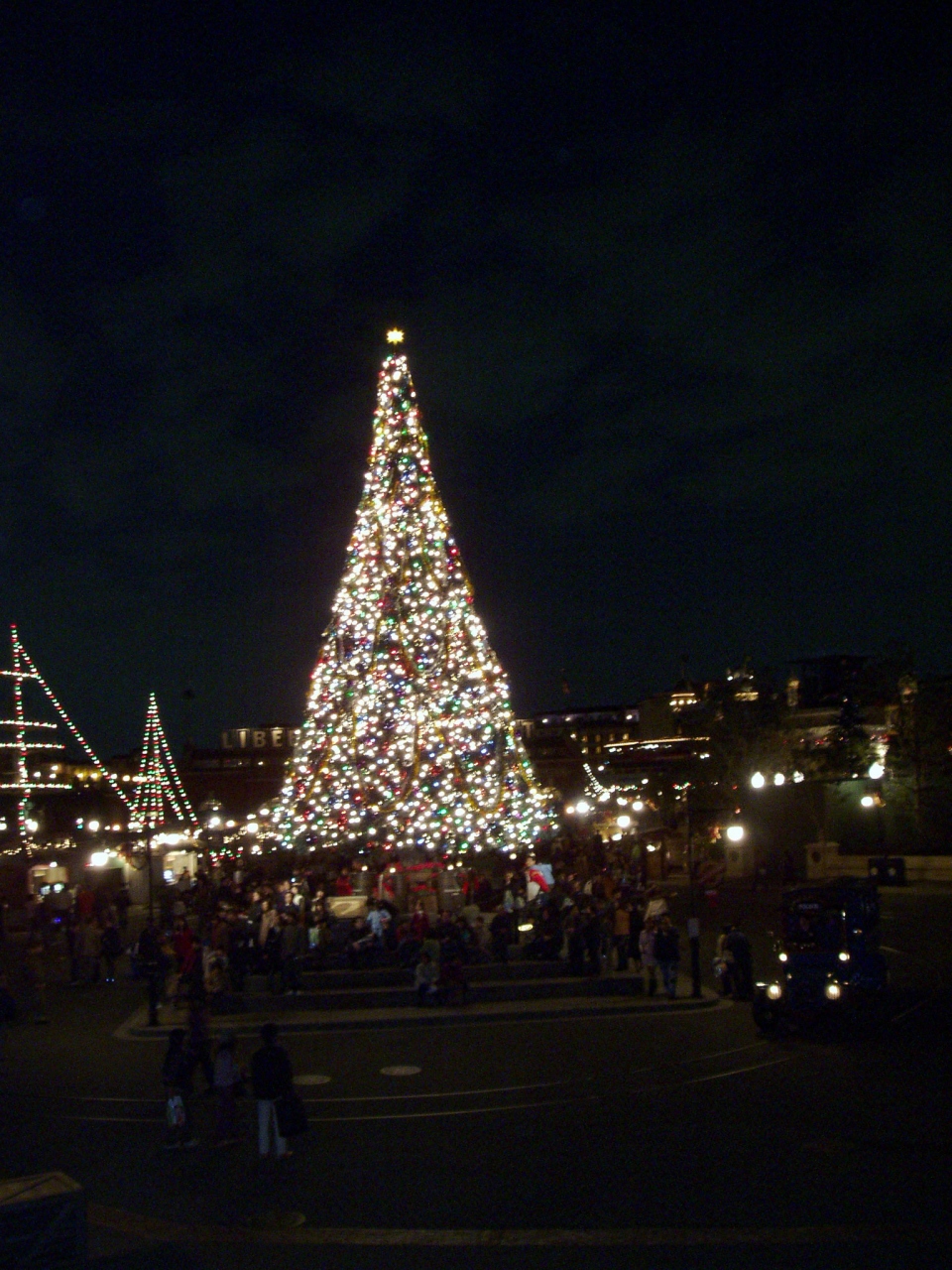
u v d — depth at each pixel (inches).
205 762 3818.9
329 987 1132.5
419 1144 650.8
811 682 3476.9
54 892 1749.5
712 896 1961.1
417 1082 808.9
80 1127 714.8
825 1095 732.0
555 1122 688.4
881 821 2313.0
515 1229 505.4
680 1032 973.2
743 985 1127.0
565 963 1178.0
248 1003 1097.4
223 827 2362.2
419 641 1531.7
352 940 1184.8
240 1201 557.6
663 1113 700.0
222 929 1181.7
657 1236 489.7
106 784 3107.8
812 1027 970.1
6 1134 701.9
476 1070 845.8
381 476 1573.6
